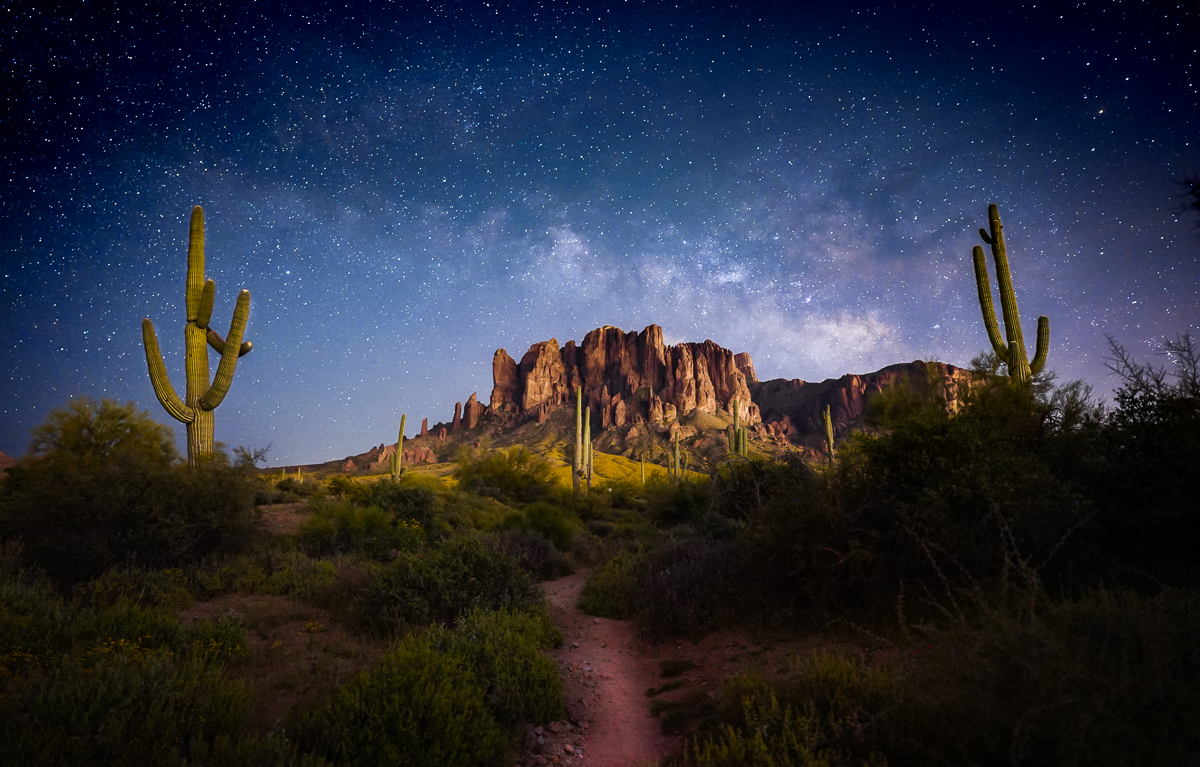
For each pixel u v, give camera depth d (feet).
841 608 21.66
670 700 17.98
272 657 18.71
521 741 15.02
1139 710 8.85
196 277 48.19
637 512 113.09
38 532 30.45
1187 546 18.81
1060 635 10.25
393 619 23.12
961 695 9.91
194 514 33.63
